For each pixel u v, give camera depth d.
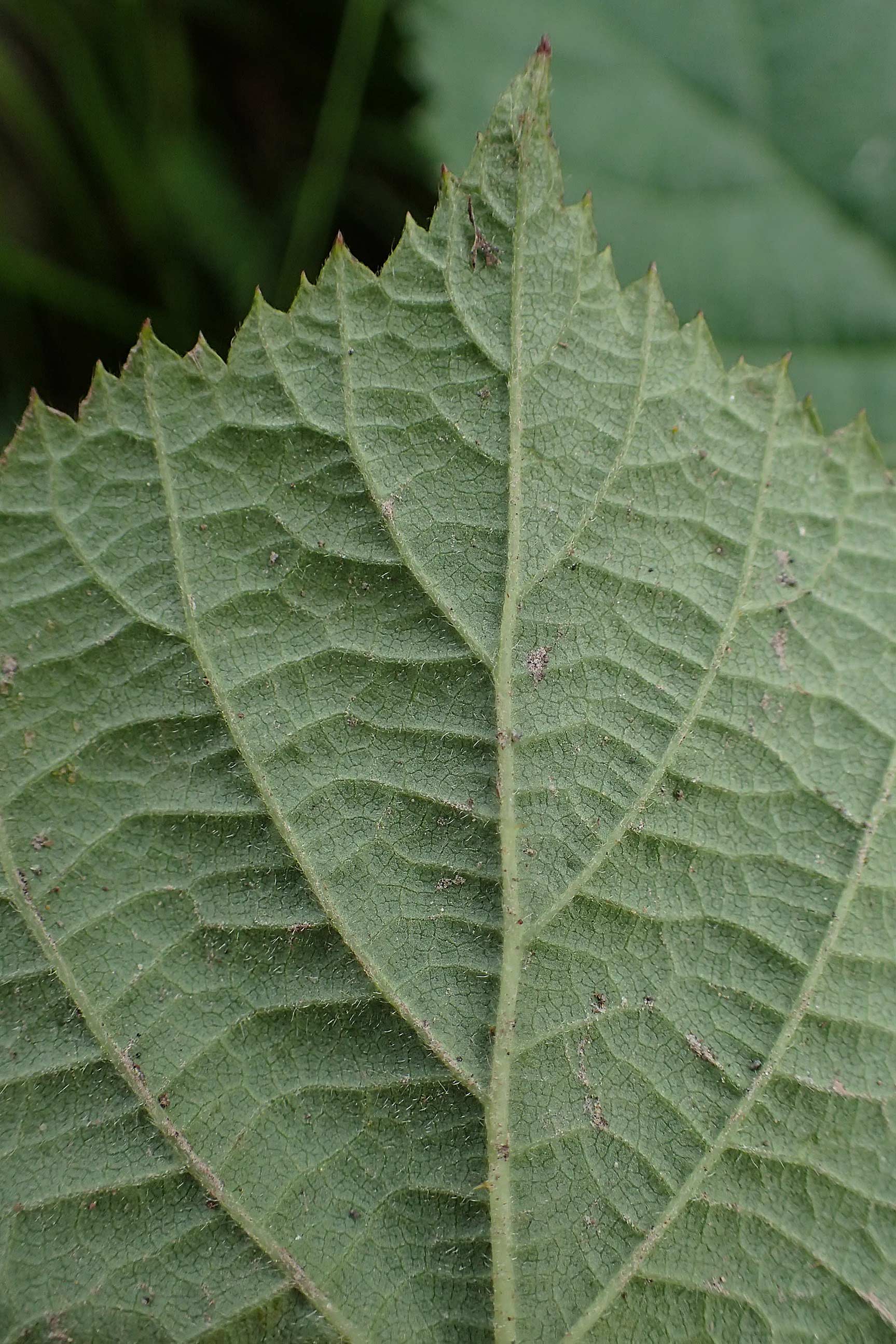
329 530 0.13
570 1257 0.12
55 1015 0.12
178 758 0.13
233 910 0.13
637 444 0.13
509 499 0.13
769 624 0.13
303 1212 0.12
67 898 0.13
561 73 0.14
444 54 0.14
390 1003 0.12
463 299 0.12
